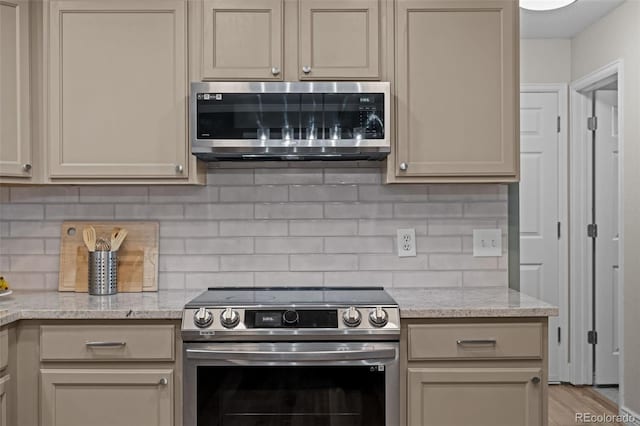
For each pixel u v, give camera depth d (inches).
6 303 80.8
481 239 97.7
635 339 108.0
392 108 84.5
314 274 97.3
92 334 75.1
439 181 85.2
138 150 85.0
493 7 84.7
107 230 96.1
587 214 102.7
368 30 84.5
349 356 72.9
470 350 75.1
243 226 97.3
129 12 85.1
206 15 84.3
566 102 100.7
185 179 85.8
